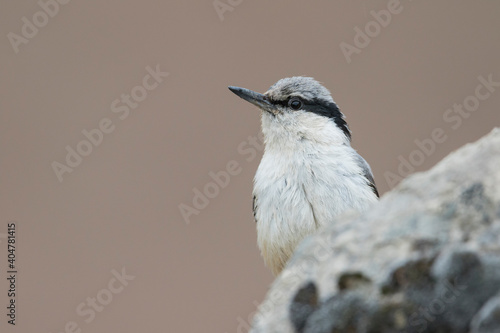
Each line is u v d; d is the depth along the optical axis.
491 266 3.01
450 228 3.35
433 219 3.43
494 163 3.54
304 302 3.42
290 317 3.42
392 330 3.13
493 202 3.35
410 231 3.44
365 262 3.40
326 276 3.48
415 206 3.57
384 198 3.59
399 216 3.56
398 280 3.19
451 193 3.50
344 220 3.59
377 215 3.59
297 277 3.58
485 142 3.59
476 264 3.03
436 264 3.14
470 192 3.43
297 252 3.59
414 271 3.17
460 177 3.57
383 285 3.22
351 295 3.27
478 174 3.52
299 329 3.36
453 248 3.21
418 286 3.14
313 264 3.58
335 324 3.25
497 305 2.80
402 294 3.16
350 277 3.35
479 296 2.99
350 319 3.23
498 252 3.07
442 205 3.46
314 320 3.32
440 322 3.05
